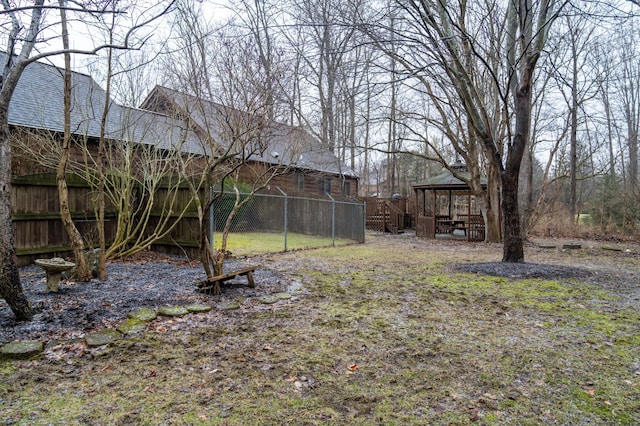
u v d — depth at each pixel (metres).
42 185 6.64
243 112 5.93
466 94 7.57
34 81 10.62
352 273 6.87
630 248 11.71
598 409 2.31
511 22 7.80
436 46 6.56
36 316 3.72
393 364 2.95
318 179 20.33
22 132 8.08
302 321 3.97
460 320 4.09
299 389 2.53
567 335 3.63
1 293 3.48
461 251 10.81
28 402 2.31
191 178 7.36
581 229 16.77
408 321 4.03
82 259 5.32
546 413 2.26
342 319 4.06
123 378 2.65
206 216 5.01
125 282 5.39
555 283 6.09
